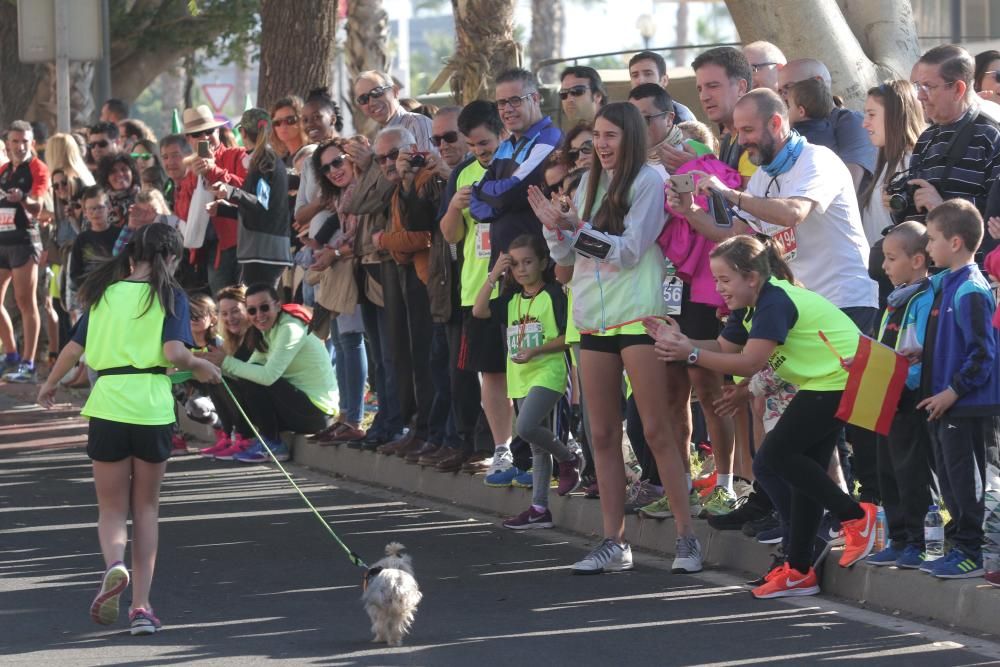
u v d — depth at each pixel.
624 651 9.00
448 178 14.12
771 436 10.21
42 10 24.36
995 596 9.26
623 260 10.83
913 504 9.95
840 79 16.69
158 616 10.18
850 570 10.34
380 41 32.88
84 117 38.09
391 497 15.02
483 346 13.65
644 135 10.96
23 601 10.65
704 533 11.74
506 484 13.91
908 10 17.88
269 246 17.59
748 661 8.73
